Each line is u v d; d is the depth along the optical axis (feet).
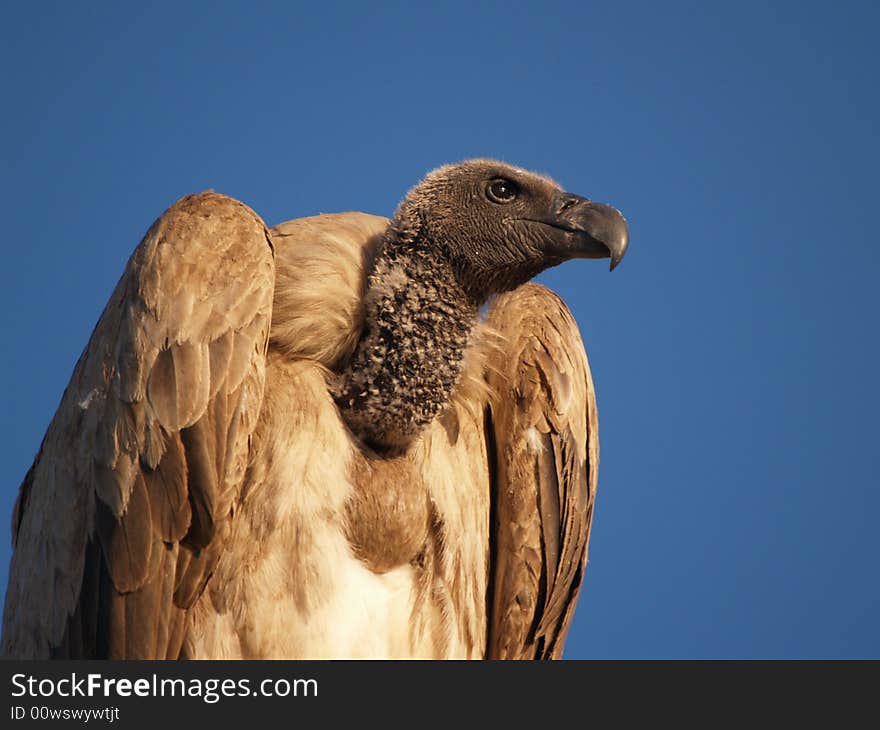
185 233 28.07
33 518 30.17
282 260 30.50
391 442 29.60
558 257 31.45
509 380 33.40
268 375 29.19
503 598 33.12
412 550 29.68
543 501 33.55
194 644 27.50
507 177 31.48
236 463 26.73
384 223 32.35
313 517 28.27
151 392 26.78
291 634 27.81
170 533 26.58
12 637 30.07
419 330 30.01
